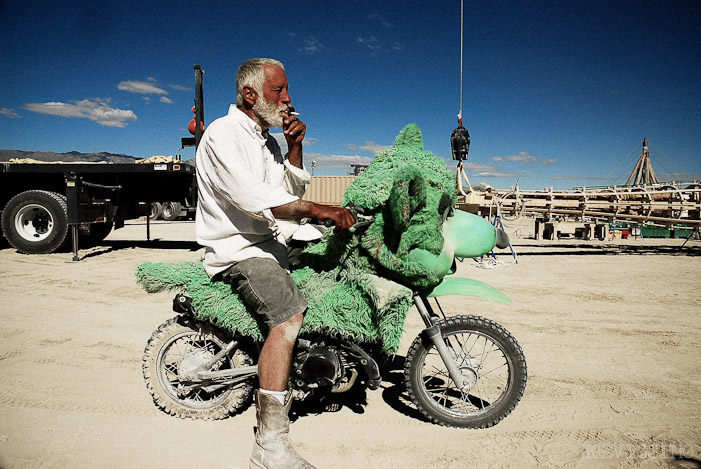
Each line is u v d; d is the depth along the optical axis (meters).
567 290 7.26
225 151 2.20
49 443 2.59
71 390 3.29
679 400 3.32
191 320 2.77
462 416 2.85
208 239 2.44
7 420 2.85
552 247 13.69
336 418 2.98
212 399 2.98
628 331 5.07
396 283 2.54
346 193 2.63
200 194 2.44
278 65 2.36
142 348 4.19
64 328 4.74
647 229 19.08
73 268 8.11
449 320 2.82
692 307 6.19
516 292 7.09
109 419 2.88
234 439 2.69
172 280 2.67
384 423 2.92
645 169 29.94
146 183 10.81
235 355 2.80
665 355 4.30
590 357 4.23
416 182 2.36
